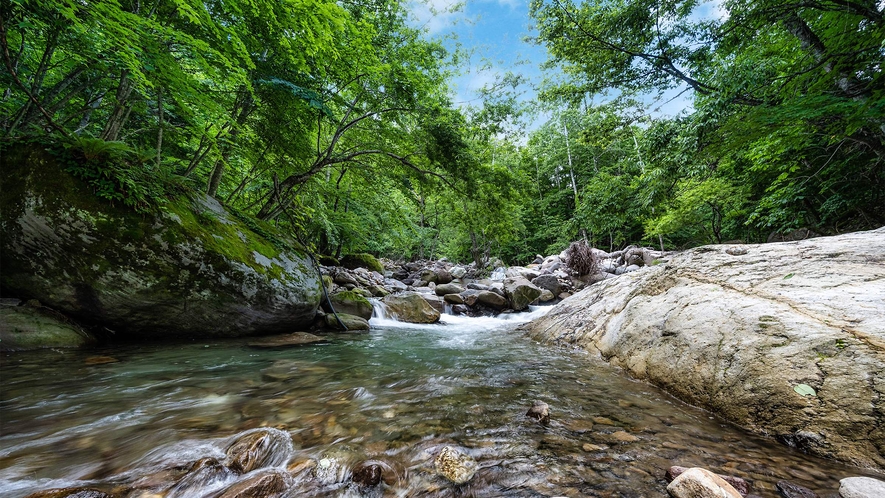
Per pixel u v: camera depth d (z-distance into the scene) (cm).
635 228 2439
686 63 786
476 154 1005
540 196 3139
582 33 852
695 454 182
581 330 509
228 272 505
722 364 251
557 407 261
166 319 478
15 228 379
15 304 406
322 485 157
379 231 1639
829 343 206
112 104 630
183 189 536
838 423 179
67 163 403
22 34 481
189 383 319
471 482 158
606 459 178
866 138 648
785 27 702
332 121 850
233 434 211
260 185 1146
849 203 920
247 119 760
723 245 411
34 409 245
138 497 145
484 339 627
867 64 480
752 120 511
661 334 331
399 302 927
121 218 423
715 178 1234
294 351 490
